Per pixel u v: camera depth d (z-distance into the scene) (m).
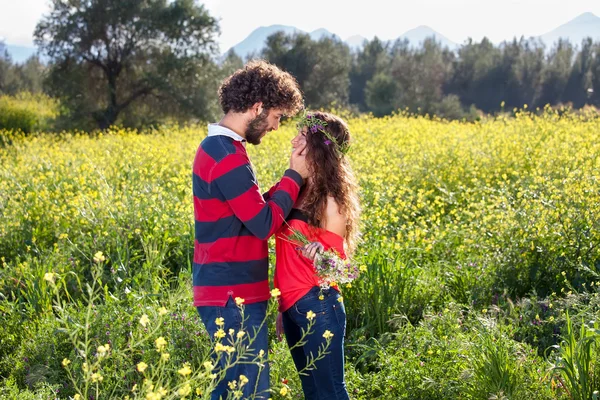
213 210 2.75
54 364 3.82
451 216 7.14
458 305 4.30
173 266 5.68
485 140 10.99
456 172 8.57
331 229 2.94
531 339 4.07
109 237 5.75
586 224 5.25
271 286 4.66
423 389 3.45
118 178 8.48
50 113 33.44
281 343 3.86
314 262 2.81
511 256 5.14
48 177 8.48
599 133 11.36
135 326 4.04
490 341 3.41
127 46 31.42
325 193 2.93
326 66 47.12
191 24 30.94
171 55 30.78
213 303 2.77
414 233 5.75
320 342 2.89
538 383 3.28
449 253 5.72
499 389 3.19
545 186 6.61
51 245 6.27
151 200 6.36
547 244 5.13
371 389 3.62
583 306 3.93
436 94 57.91
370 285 4.50
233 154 2.71
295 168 2.92
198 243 2.84
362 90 67.06
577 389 3.14
